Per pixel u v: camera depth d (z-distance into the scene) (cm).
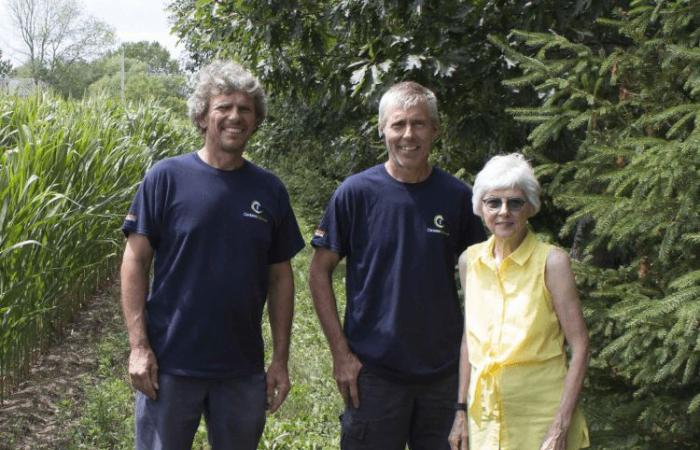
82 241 611
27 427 470
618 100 344
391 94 295
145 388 291
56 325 619
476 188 264
